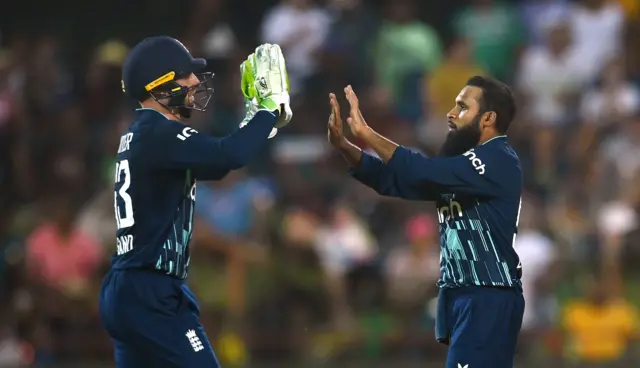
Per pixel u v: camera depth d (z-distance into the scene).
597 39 41.75
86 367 32.88
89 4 46.69
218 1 43.03
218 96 40.50
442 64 41.31
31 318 33.69
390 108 39.56
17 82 41.88
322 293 34.00
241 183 35.66
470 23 42.97
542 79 40.88
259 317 33.72
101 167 39.56
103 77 41.75
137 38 46.28
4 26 46.41
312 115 40.31
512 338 19.17
